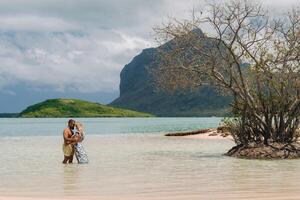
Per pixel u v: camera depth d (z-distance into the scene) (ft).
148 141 145.28
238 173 61.36
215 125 349.41
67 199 42.70
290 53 81.56
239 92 84.53
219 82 85.56
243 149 85.97
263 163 74.28
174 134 179.22
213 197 43.11
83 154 76.79
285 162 75.66
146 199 42.50
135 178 57.16
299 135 86.53
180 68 86.02
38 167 70.64
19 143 138.82
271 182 52.54
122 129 276.62
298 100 82.94
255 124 85.25
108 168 68.80
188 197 43.29
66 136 76.43
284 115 84.02
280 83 82.64
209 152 99.14
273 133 84.38
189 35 84.79
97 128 300.40
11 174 62.03
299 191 45.96
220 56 84.23
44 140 157.58
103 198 43.21
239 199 41.83
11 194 46.14
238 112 87.35
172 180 55.06
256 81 83.61
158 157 87.35
